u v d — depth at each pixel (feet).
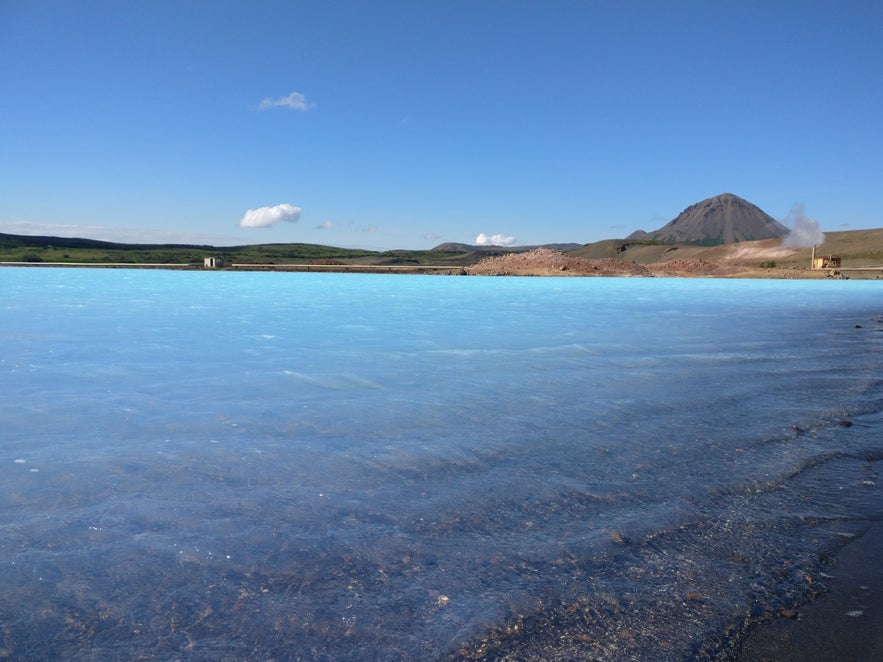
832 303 65.57
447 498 10.26
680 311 50.65
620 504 10.24
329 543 8.57
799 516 9.94
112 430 13.60
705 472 11.86
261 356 23.75
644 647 6.52
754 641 6.65
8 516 9.12
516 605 7.21
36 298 52.54
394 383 19.27
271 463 11.70
